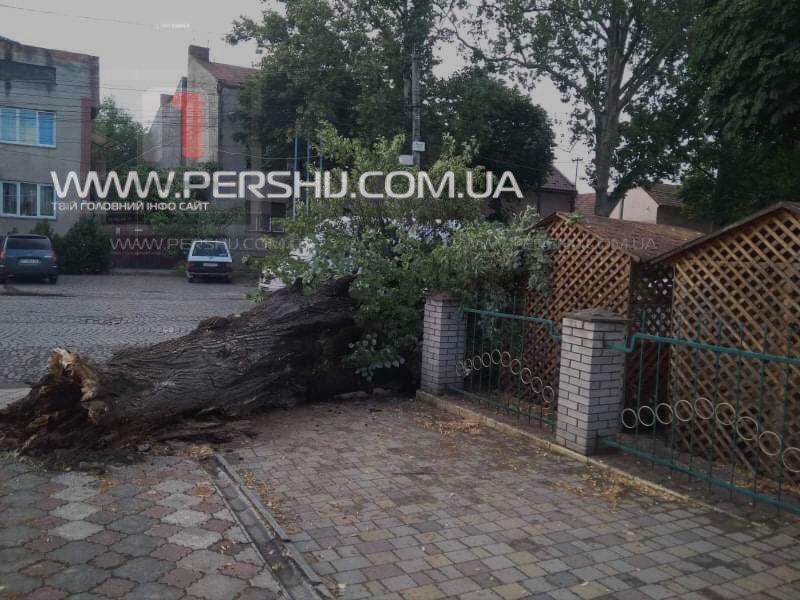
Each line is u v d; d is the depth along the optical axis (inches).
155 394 219.3
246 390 248.2
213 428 231.0
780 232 194.2
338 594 125.7
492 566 138.7
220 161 1148.5
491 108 948.0
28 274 813.9
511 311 295.9
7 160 1035.9
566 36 925.8
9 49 1020.5
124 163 1300.4
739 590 131.2
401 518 162.6
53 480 178.1
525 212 297.6
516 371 290.7
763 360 173.6
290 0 1002.7
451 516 164.9
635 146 933.2
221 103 1145.4
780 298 192.7
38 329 459.5
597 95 941.8
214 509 162.9
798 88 412.2
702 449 210.7
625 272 243.9
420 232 341.4
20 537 144.0
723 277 209.2
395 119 927.7
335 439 230.8
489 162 1122.0
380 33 946.1
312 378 283.7
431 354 294.8
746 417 184.2
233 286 951.6
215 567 133.3
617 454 214.5
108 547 140.6
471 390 294.4
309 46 976.3
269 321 272.1
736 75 438.3
